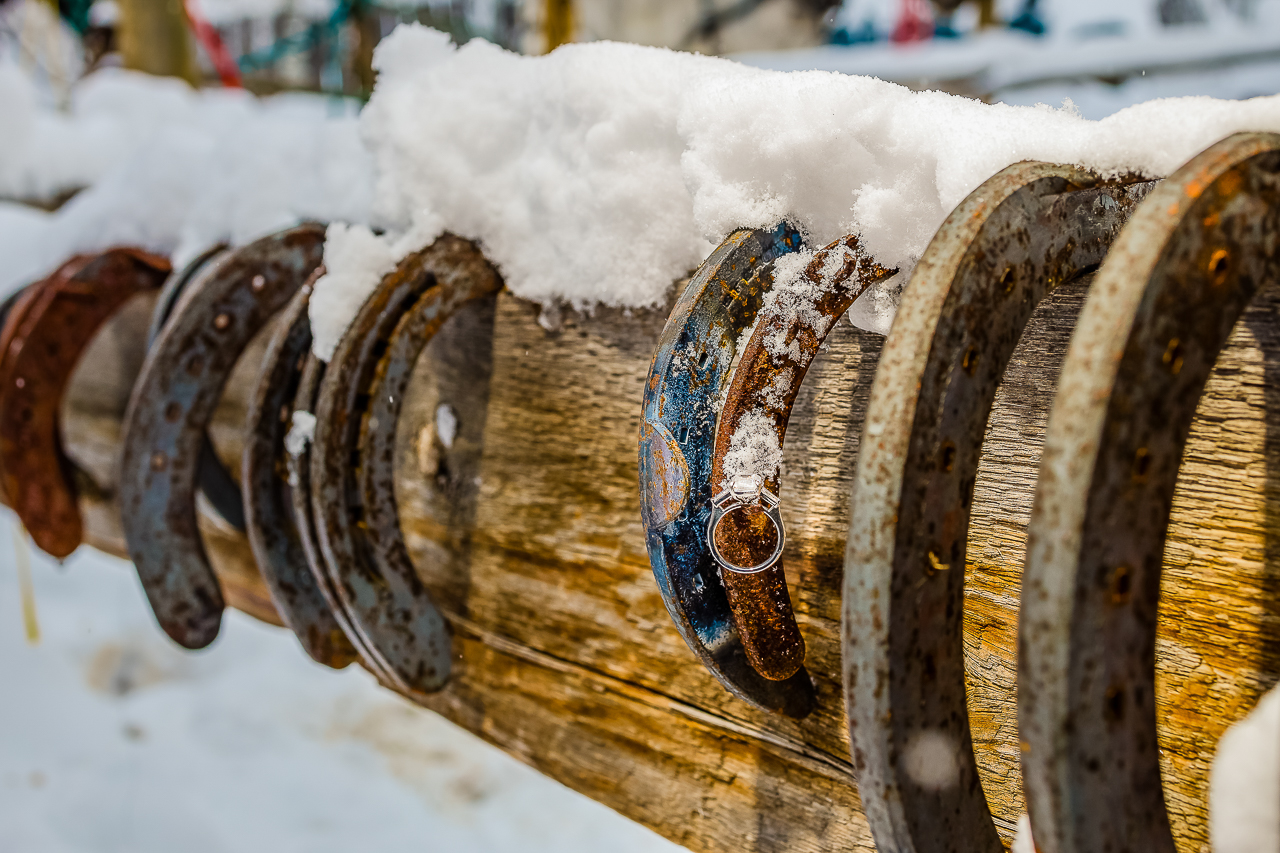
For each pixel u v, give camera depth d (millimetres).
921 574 667
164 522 1545
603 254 1120
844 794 1000
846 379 964
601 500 1226
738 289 883
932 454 660
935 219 824
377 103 1273
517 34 8258
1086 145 745
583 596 1264
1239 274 598
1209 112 703
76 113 3598
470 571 1427
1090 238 771
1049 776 560
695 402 879
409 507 1524
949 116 807
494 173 1229
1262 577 724
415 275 1198
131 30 5340
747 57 3701
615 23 3711
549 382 1272
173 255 1871
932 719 693
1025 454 849
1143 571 587
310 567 1277
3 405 1856
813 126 849
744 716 1087
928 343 643
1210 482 747
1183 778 783
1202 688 767
